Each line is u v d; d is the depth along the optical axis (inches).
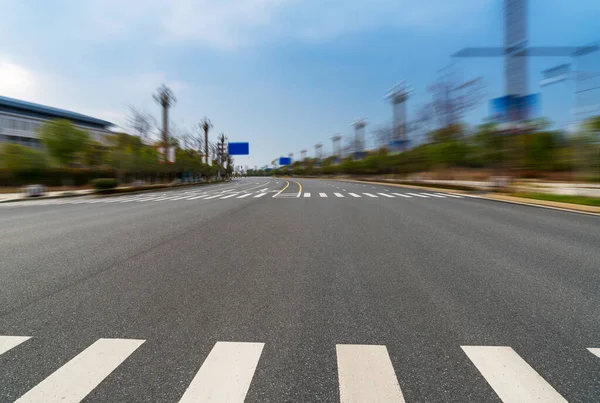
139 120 1349.7
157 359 100.9
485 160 954.7
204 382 89.5
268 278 175.3
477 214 424.5
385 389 86.3
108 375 93.0
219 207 538.6
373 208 499.8
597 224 343.3
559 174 1184.8
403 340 111.1
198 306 140.0
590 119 565.0
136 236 291.7
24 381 90.4
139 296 151.6
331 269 190.5
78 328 121.3
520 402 80.9
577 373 92.4
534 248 239.9
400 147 1441.9
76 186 1295.5
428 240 267.9
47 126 1233.4
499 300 144.4
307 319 127.3
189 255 223.6
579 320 124.7
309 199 680.4
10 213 501.7
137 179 1482.5
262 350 105.5
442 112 1173.1
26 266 199.8
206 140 2341.3
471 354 102.3
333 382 89.2
